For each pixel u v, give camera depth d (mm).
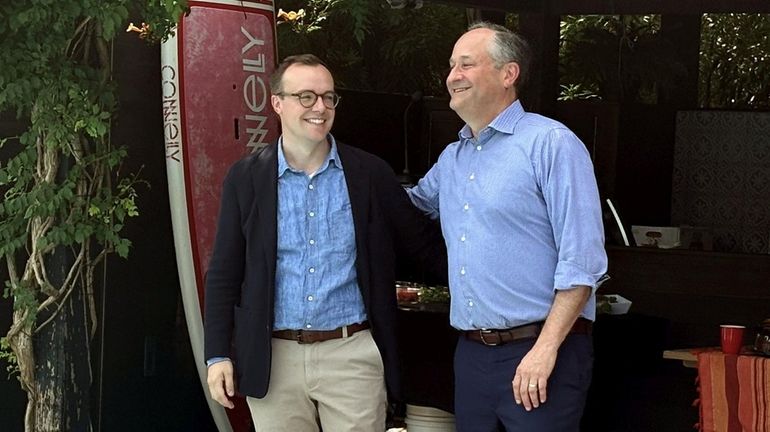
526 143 3648
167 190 5445
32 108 4762
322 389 3871
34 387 5012
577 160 3604
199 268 5195
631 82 9305
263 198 3854
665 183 8922
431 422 5066
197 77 5227
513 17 9531
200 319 5227
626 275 7254
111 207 4926
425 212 4141
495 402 3748
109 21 4551
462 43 3732
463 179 3781
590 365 3756
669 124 8977
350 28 8695
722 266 6996
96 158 4895
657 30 9516
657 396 5777
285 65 3848
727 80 10094
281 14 7348
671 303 7125
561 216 3590
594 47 9352
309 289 3836
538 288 3660
